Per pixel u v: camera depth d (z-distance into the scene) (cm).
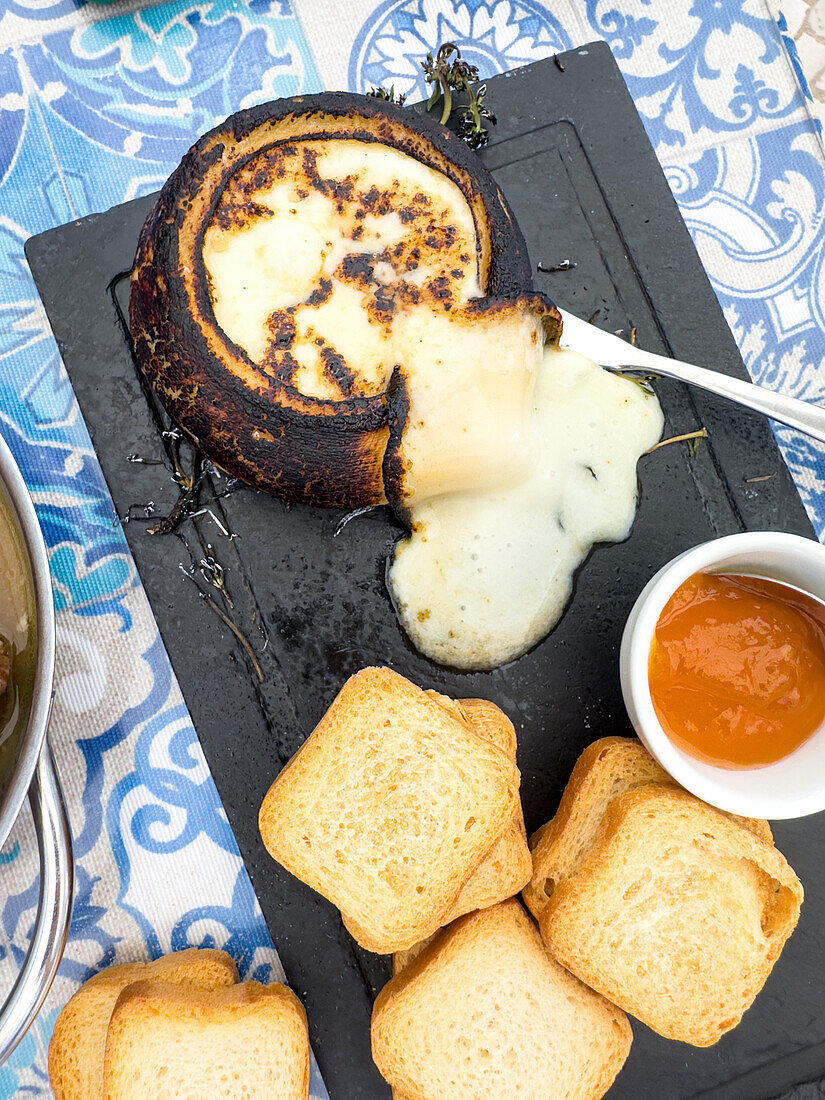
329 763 30
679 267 35
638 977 29
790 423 33
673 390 34
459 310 31
